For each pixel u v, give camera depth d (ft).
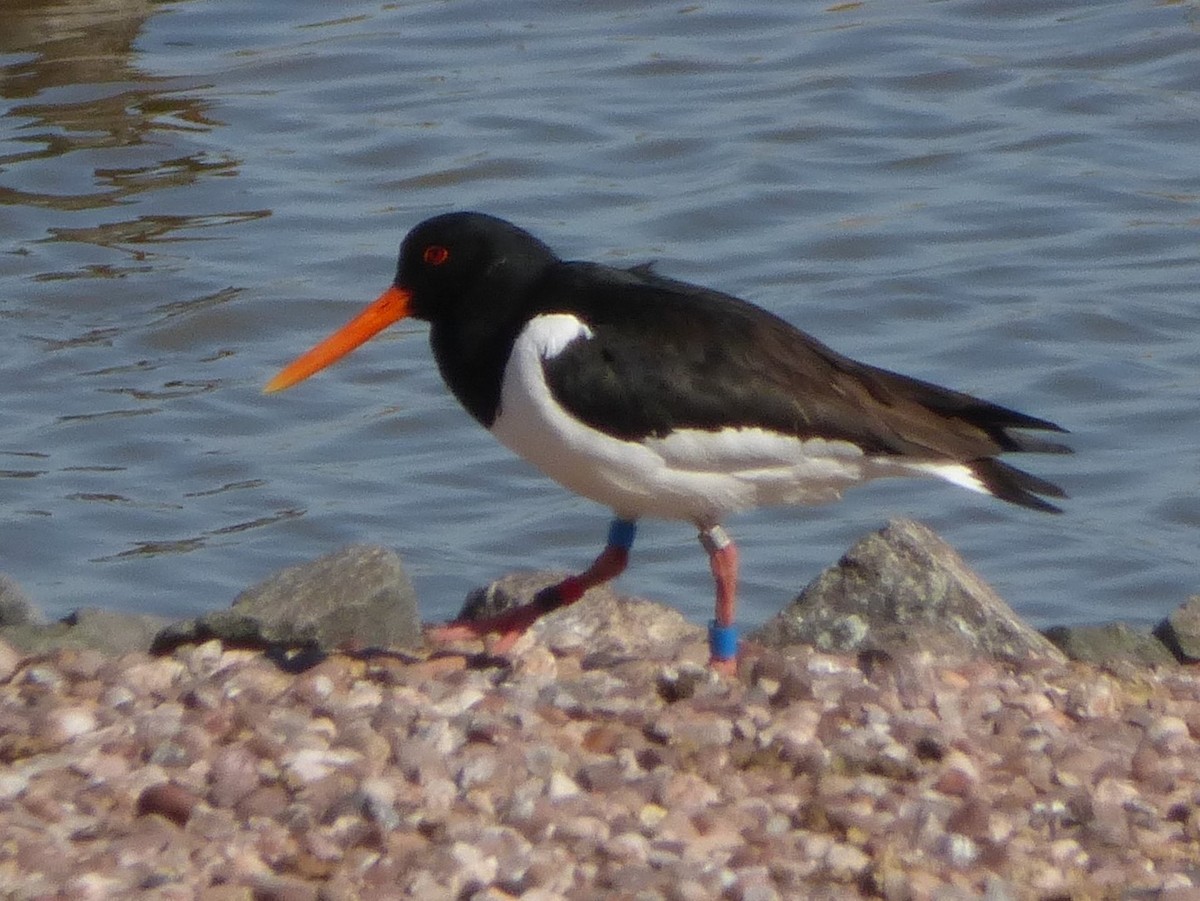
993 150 71.87
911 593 34.01
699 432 31.81
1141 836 26.07
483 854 24.34
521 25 82.07
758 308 33.42
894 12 83.10
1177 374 58.54
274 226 66.59
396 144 71.61
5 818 24.95
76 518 51.67
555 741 27.63
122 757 27.02
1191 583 49.52
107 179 69.15
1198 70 77.36
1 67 76.59
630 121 73.77
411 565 49.85
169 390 58.13
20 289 62.85
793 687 29.89
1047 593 49.44
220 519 52.01
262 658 31.37
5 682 30.04
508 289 33.27
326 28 81.15
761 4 83.87
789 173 70.23
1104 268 64.23
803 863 24.84
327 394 58.65
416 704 28.68
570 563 50.52
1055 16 82.53
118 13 80.48
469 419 57.47
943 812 26.17
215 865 24.07
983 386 57.88
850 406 32.09
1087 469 54.44
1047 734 29.07
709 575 50.26
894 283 63.41
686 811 25.94
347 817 25.23
